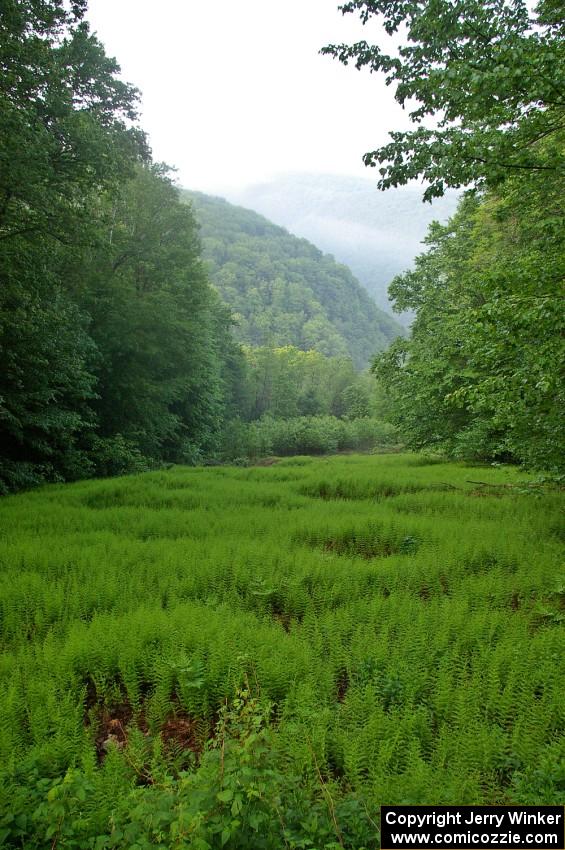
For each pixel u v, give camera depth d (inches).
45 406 837.2
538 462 413.7
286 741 156.9
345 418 3378.4
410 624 240.7
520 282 320.5
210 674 199.5
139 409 1192.2
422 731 167.8
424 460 1123.3
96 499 630.5
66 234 676.7
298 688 189.6
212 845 109.0
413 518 465.1
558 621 249.0
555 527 406.9
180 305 1411.2
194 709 193.5
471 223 1024.9
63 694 194.4
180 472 914.1
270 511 533.0
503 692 179.6
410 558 348.2
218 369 1980.8
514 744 155.8
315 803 136.3
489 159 285.0
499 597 276.8
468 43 287.3
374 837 122.7
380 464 1083.3
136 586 303.4
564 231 325.4
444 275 1099.3
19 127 529.7
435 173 294.2
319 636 232.8
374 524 441.1
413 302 1142.3
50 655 216.8
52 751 158.4
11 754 154.6
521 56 250.1
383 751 151.3
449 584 310.0
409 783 139.3
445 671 196.5
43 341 752.3
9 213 625.9
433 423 1030.4
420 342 1045.2
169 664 207.0
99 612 277.1
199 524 464.4
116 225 1170.0
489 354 342.0
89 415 1021.2
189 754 162.1
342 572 318.7
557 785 141.7
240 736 142.9
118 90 866.1
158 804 113.6
